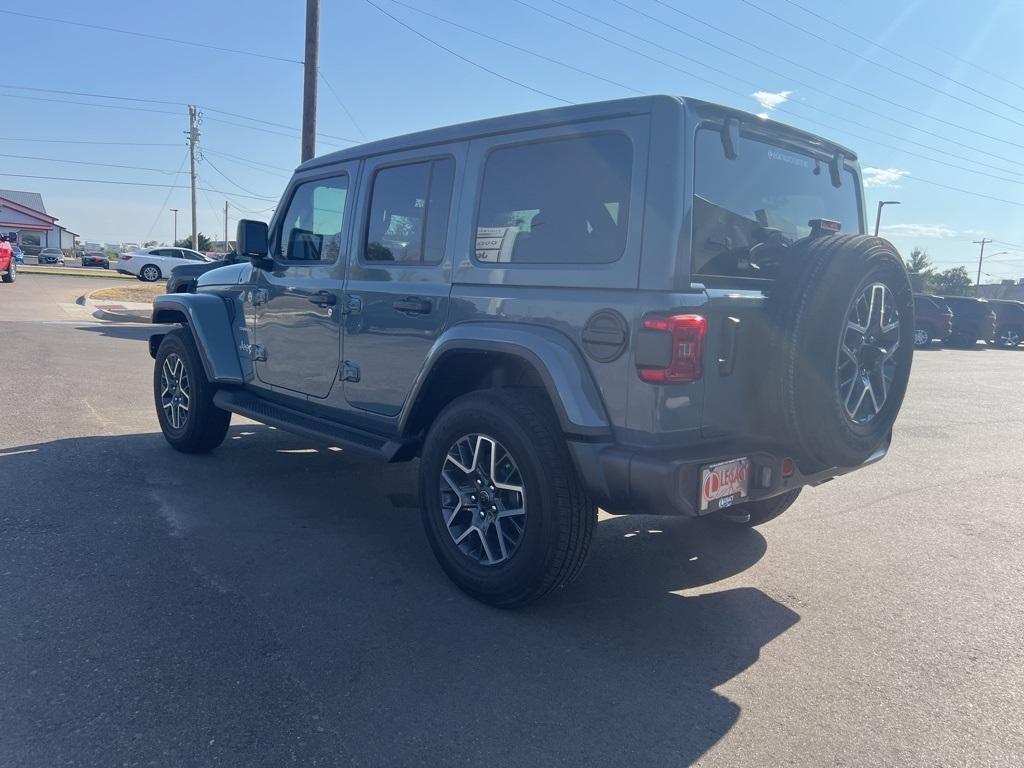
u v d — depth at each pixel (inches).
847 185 181.2
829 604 159.9
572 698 119.6
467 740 107.7
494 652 132.8
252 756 102.2
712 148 138.5
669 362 125.6
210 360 228.1
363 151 188.9
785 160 159.0
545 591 143.4
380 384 178.4
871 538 203.5
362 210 186.5
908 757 108.2
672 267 127.5
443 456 156.1
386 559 171.2
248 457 249.6
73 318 700.0
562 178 144.6
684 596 161.0
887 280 146.2
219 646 129.7
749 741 110.7
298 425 197.2
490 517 149.9
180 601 145.3
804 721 116.3
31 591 146.0
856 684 127.7
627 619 148.6
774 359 136.3
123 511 191.5
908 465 292.2
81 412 299.3
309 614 143.3
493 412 144.7
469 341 150.2
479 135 160.6
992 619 154.7
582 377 135.1
